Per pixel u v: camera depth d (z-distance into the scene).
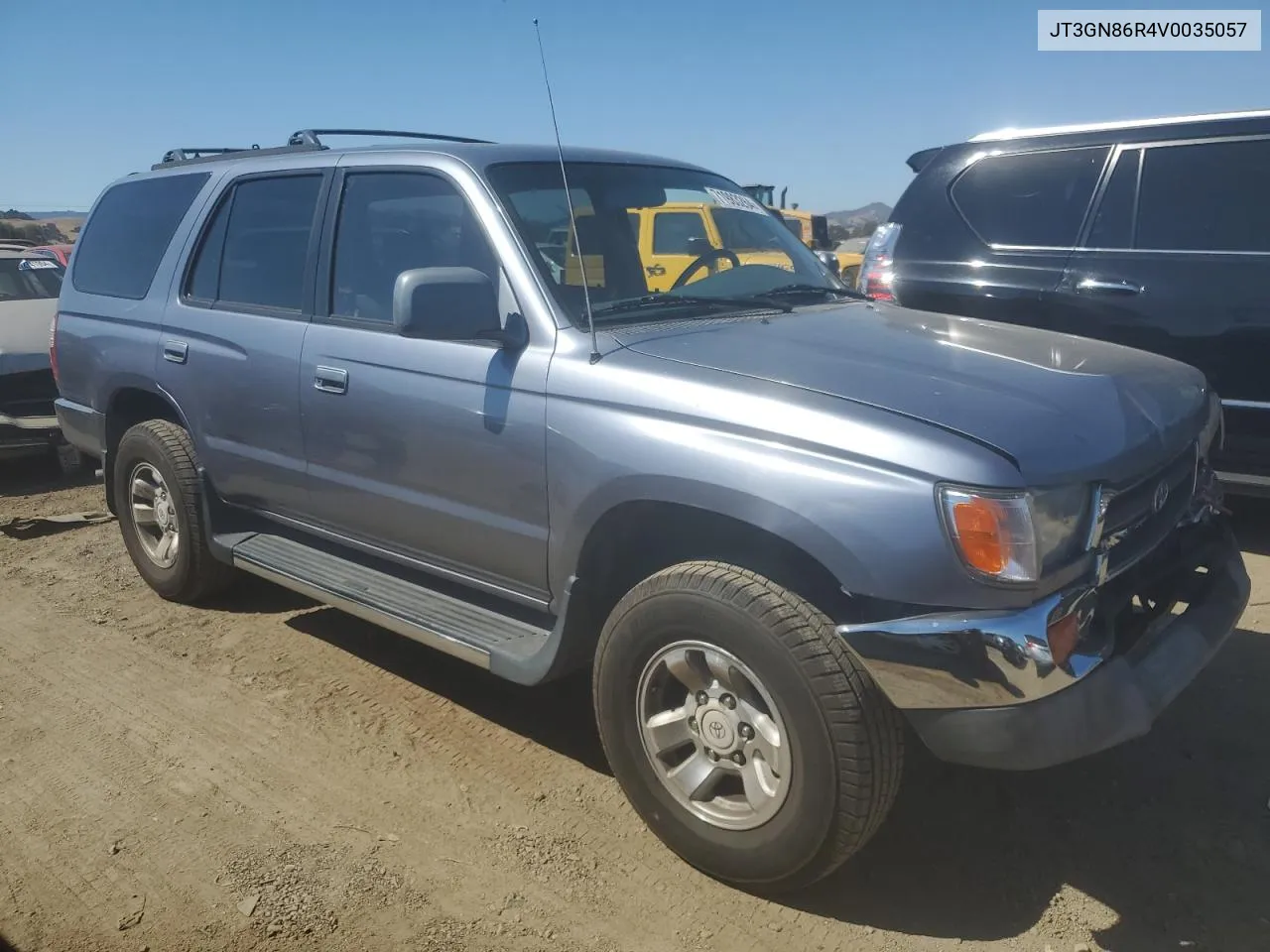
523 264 3.21
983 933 2.62
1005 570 2.33
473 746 3.60
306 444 3.87
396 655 4.34
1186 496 3.07
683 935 2.65
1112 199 5.14
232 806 3.26
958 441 2.39
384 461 3.56
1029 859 2.91
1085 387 2.81
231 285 4.30
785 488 2.50
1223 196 4.88
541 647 3.16
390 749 3.58
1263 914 2.66
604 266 3.42
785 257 4.14
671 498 2.72
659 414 2.77
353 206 3.80
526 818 3.17
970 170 5.61
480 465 3.22
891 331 3.30
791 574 2.70
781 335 3.15
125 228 4.98
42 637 4.61
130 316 4.73
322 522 3.99
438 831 3.11
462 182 3.44
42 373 7.19
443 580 3.80
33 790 3.38
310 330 3.81
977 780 3.29
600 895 2.81
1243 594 3.10
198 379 4.33
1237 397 4.83
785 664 2.50
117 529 6.25
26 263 8.83
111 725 3.79
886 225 6.30
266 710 3.88
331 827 3.14
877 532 2.39
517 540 3.19
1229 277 4.79
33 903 2.83
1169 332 4.94
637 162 4.00
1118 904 2.71
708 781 2.79
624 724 2.91
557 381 3.00
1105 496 2.52
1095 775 3.30
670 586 2.72
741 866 2.72
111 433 5.01
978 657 2.33
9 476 7.75
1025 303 5.33
